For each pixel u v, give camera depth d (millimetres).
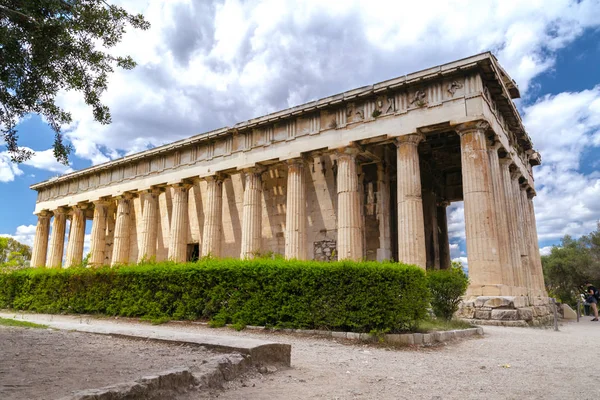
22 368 7414
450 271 18234
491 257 22922
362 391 7336
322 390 7344
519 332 17797
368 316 12992
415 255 24906
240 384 7562
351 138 28812
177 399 6406
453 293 17859
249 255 32062
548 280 65938
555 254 69625
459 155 36500
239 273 16109
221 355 8375
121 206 42656
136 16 13289
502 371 9336
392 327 13086
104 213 45875
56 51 11898
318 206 33469
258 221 33281
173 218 37969
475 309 21766
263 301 15266
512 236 28531
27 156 12539
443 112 25594
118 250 41500
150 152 40031
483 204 23562
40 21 11188
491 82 26281
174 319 17516
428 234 36094
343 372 8859
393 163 34281
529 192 39281
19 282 25391
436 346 12672
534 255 36594
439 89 26125
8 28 10750
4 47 10914
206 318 17016
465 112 24859
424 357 10938
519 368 9742
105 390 5523
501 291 22266
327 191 33344
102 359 8414
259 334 14227
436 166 38625
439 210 40719
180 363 8016
